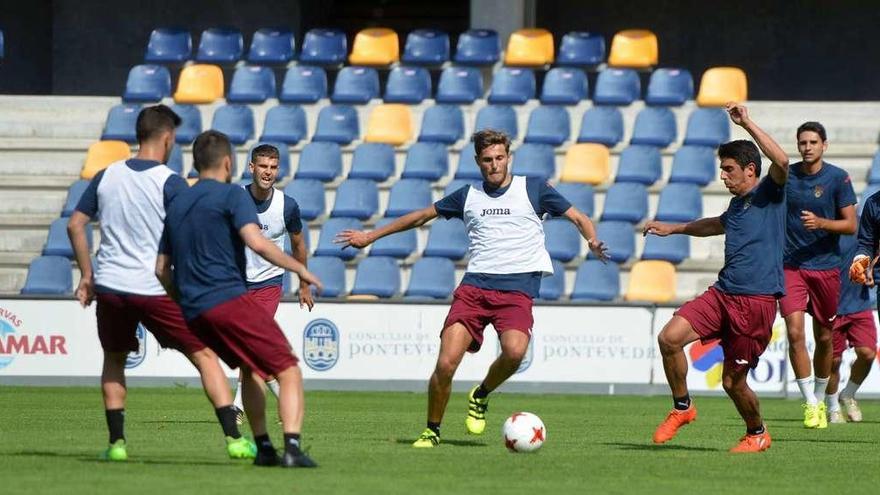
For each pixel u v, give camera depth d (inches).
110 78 3850.9
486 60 3393.2
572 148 3021.7
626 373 2333.9
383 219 2913.4
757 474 1122.0
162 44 3555.6
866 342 1785.2
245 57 3666.3
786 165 1226.6
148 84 3388.3
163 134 1108.5
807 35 3695.9
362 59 3472.0
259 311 1040.8
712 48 3742.6
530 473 1094.4
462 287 1316.4
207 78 3361.2
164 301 1087.6
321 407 2006.6
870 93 3671.3
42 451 1235.9
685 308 1274.6
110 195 1091.3
